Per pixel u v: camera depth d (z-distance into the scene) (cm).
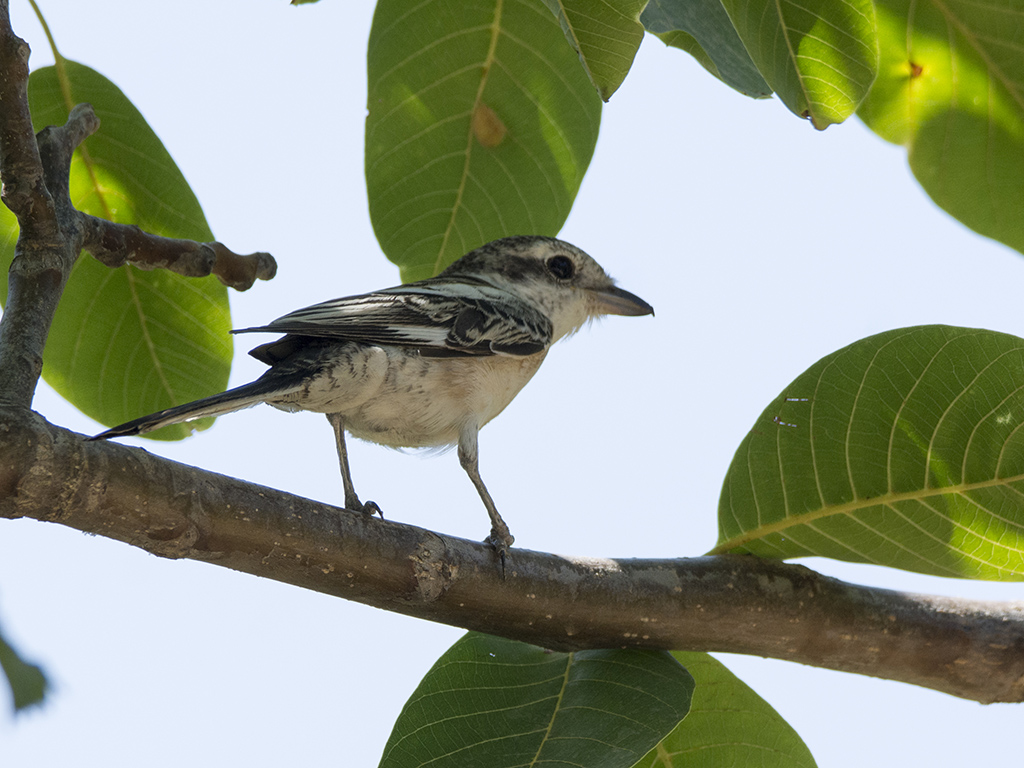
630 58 602
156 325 863
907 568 716
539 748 589
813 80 693
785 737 688
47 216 609
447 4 883
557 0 592
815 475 698
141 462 526
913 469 684
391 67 902
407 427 909
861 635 686
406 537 615
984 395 675
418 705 619
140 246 709
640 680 623
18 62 589
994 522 681
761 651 689
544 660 653
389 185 932
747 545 709
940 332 682
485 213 944
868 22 670
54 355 850
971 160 909
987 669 687
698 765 684
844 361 696
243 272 777
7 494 486
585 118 912
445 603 627
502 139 924
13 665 505
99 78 827
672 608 662
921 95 900
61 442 498
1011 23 848
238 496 559
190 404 704
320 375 826
